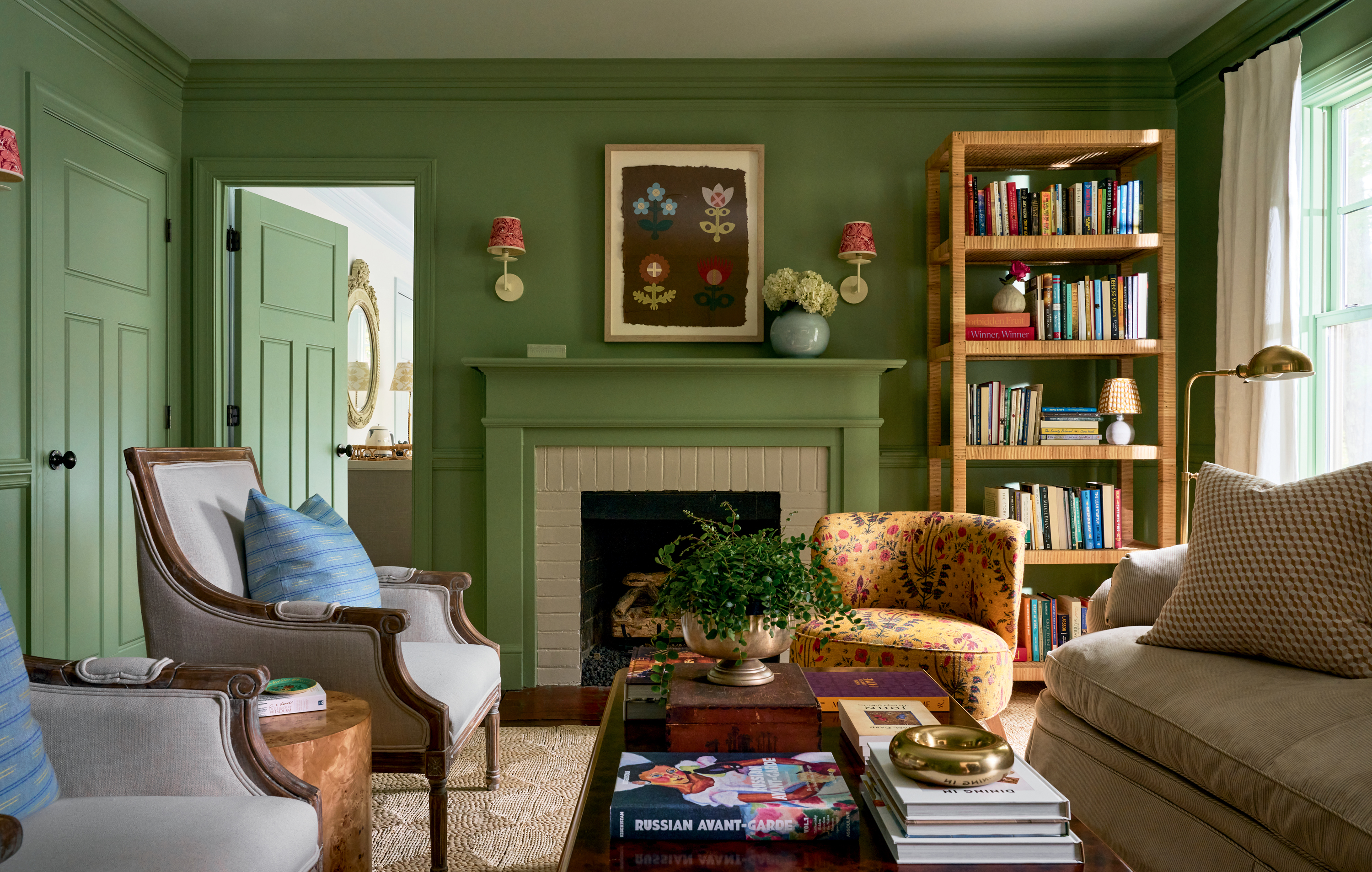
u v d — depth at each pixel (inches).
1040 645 127.6
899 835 41.9
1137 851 68.1
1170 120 140.6
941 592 108.2
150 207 132.0
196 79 138.7
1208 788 61.4
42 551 109.3
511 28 127.4
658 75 138.7
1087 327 127.2
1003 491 128.1
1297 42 108.7
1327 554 67.7
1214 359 130.7
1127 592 86.0
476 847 79.4
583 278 140.4
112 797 49.8
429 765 71.7
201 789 50.8
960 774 42.4
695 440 133.9
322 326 163.0
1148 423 140.3
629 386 133.2
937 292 136.6
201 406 140.3
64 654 113.7
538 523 134.6
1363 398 109.0
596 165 140.6
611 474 134.3
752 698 58.0
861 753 53.5
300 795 51.4
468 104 140.1
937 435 137.1
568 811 87.7
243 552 80.4
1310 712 57.7
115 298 123.8
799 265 140.0
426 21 125.3
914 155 139.9
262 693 61.5
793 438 134.1
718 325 138.9
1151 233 136.8
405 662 81.0
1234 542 72.8
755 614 61.2
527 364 129.7
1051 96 139.8
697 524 138.1
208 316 140.3
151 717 50.8
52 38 110.7
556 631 134.6
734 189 138.9
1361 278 110.7
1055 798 41.6
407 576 94.1
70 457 113.6
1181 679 68.4
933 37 130.3
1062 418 128.8
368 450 217.3
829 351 139.6
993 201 127.2
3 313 103.3
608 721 65.6
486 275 140.1
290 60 137.6
